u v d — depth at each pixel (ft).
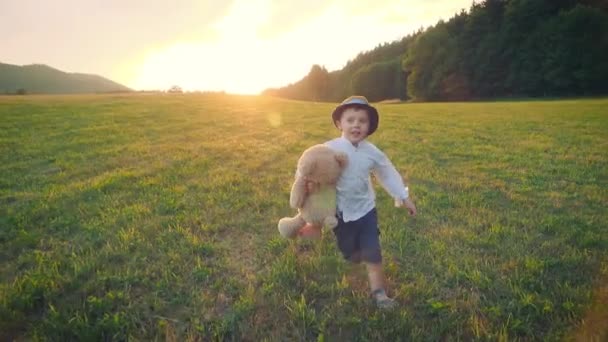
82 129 39.32
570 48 165.89
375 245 9.54
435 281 10.61
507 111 68.33
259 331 8.64
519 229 14.29
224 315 9.20
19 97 97.45
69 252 12.11
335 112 10.16
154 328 8.64
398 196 10.02
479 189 19.62
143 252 11.94
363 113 9.86
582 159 26.37
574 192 18.95
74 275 10.57
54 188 18.74
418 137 36.78
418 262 11.73
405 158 26.73
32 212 15.28
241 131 40.34
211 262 11.66
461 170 23.65
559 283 10.30
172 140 33.99
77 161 25.11
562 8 184.65
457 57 209.56
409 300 9.82
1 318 8.66
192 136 36.42
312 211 9.55
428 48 222.69
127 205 16.34
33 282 9.81
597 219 15.17
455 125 46.62
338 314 9.15
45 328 8.45
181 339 8.38
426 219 15.24
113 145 30.91
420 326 8.79
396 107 88.02
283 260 11.55
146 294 9.91
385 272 11.13
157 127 42.29
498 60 195.11
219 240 13.25
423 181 21.20
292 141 33.45
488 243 12.84
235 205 16.40
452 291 10.28
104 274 10.53
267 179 20.67
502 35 193.98
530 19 189.98
